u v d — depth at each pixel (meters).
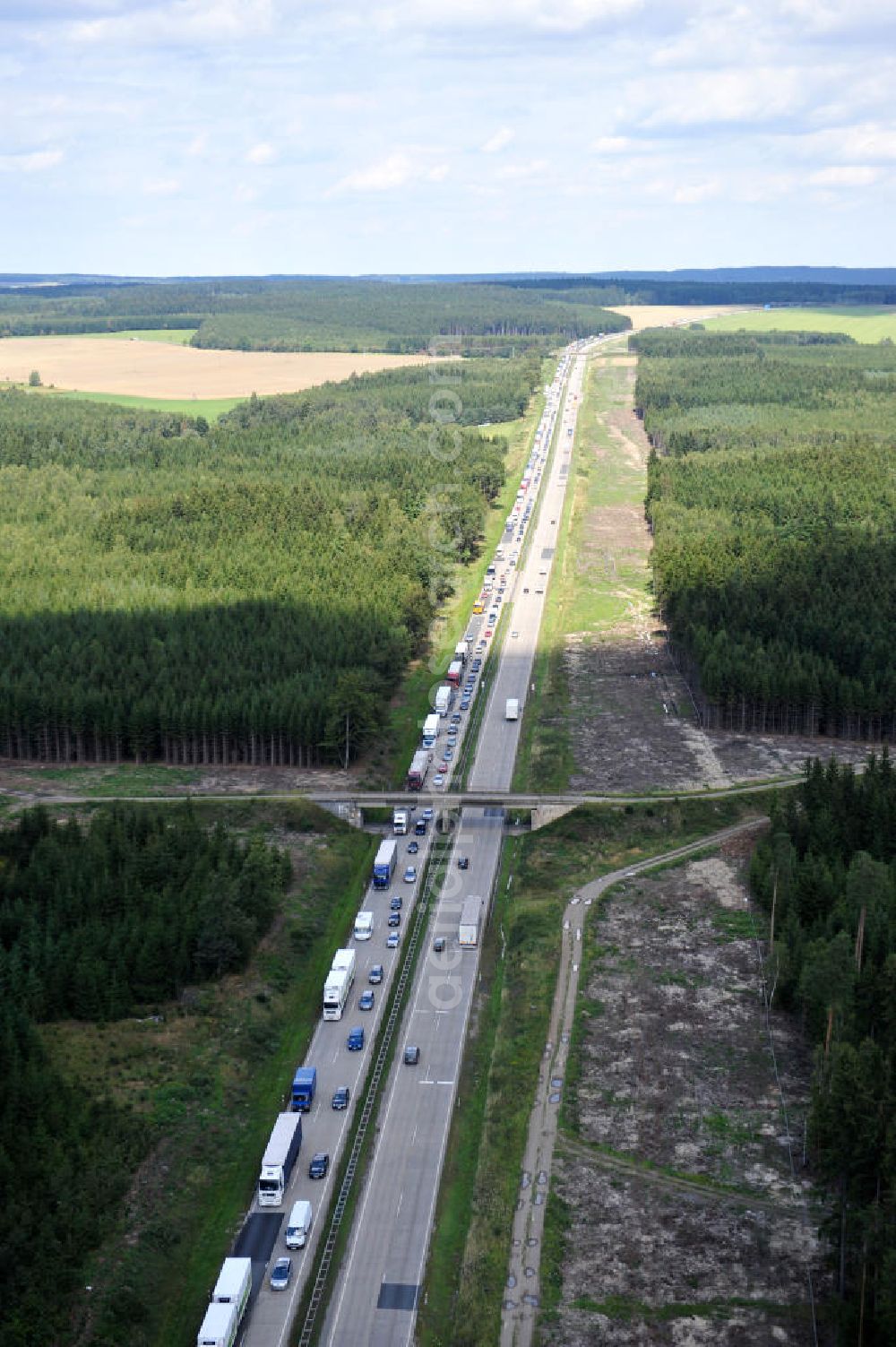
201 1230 152.25
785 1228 149.75
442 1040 188.88
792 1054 182.25
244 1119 172.00
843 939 178.38
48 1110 162.38
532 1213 152.50
